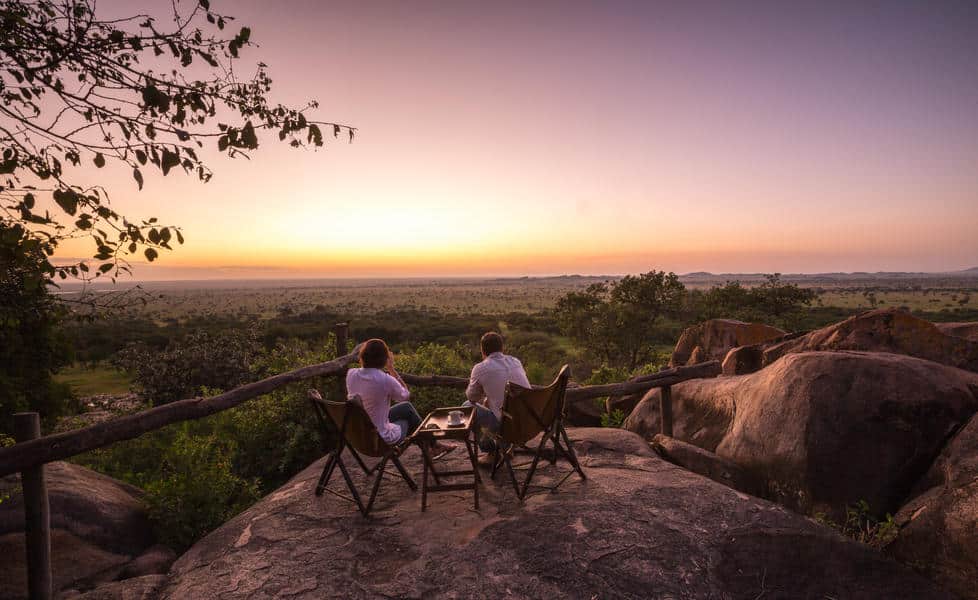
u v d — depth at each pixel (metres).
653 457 4.50
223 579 2.85
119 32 2.56
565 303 26.52
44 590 2.89
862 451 4.05
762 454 4.58
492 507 3.52
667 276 25.20
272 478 7.05
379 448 3.60
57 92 2.48
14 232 2.32
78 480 4.25
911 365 4.34
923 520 3.30
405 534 3.20
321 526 3.37
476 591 2.59
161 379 15.20
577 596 2.55
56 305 3.81
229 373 15.30
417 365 8.38
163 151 2.47
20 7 2.46
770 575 2.76
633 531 3.12
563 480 3.85
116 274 2.52
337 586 2.70
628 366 25.62
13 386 10.16
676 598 2.56
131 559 3.80
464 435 3.51
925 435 3.96
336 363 6.34
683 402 6.27
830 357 4.65
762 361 6.95
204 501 4.47
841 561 2.86
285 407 7.25
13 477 4.02
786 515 3.33
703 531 3.13
